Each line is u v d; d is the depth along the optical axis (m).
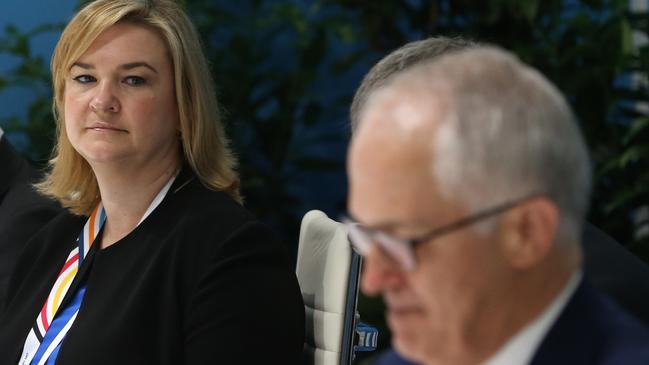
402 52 4.98
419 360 2.86
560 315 2.84
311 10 15.06
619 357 2.73
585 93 11.84
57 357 5.60
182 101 5.96
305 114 15.33
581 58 12.41
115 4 5.89
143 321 5.47
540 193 2.68
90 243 6.23
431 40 5.06
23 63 14.02
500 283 2.73
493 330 2.79
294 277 5.56
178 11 6.06
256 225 5.55
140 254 5.77
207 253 5.48
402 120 2.71
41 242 6.59
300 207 15.53
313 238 6.12
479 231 2.68
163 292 5.51
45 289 6.20
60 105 6.30
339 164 15.53
